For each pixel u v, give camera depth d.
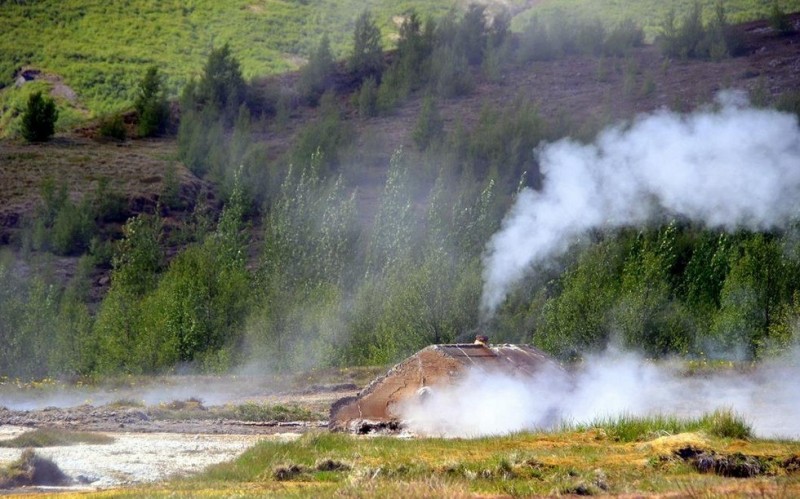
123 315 191.38
